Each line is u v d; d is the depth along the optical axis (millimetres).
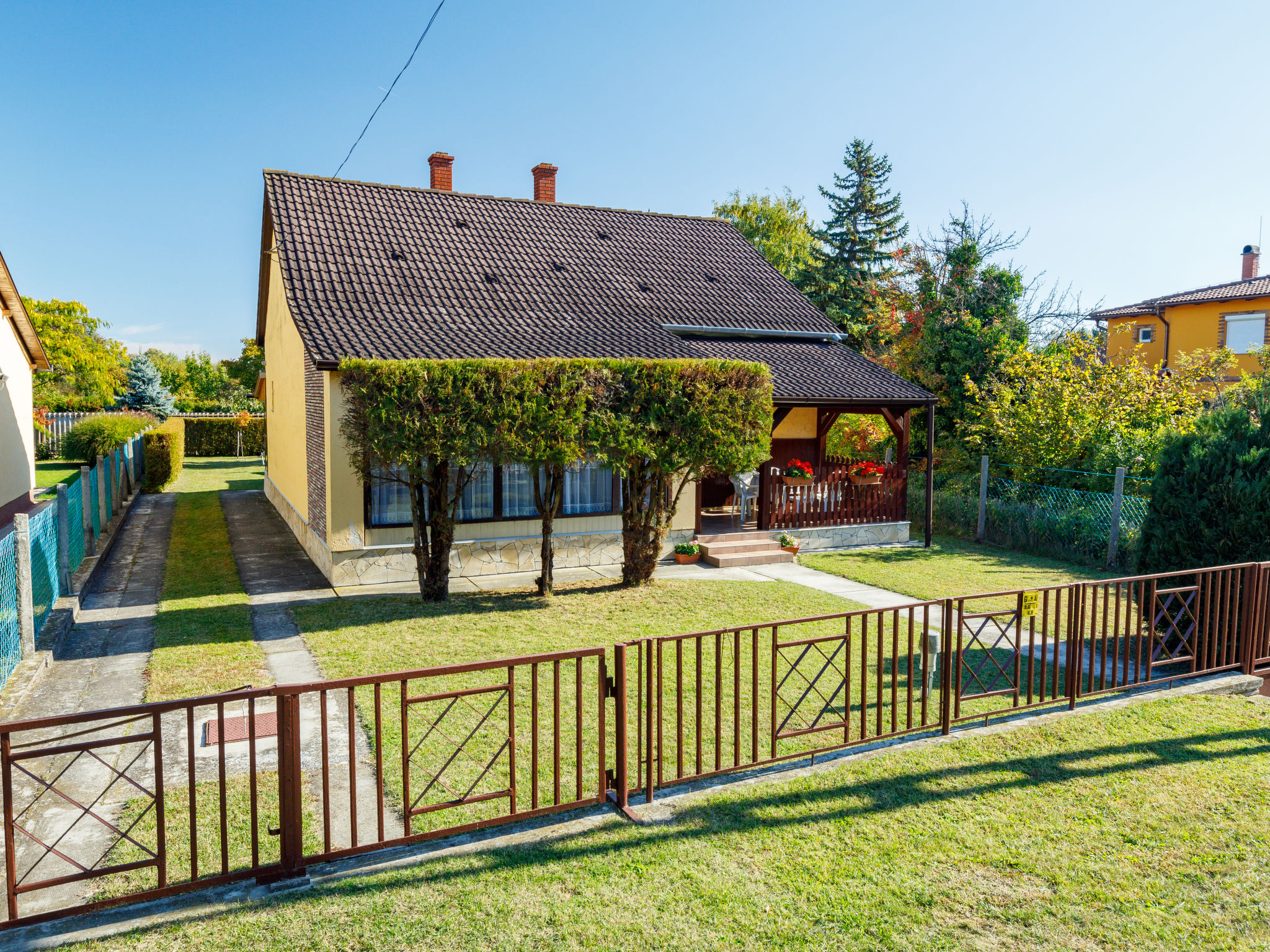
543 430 10891
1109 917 3871
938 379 22797
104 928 3691
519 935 3682
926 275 30328
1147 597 8922
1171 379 17578
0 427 18125
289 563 14359
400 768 5781
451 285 16250
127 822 4984
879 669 5805
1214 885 4156
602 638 9648
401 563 13102
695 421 11773
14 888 3588
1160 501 8742
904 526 17469
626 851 4445
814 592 12352
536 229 19672
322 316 13672
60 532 10672
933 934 3725
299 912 3834
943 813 4914
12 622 7789
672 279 19875
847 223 37719
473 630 9977
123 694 7566
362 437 10391
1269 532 7805
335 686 4059
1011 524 16828
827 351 19109
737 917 3836
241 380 48125
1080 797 5133
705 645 9352
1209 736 6133
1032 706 6609
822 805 5008
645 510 12703
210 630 9797
